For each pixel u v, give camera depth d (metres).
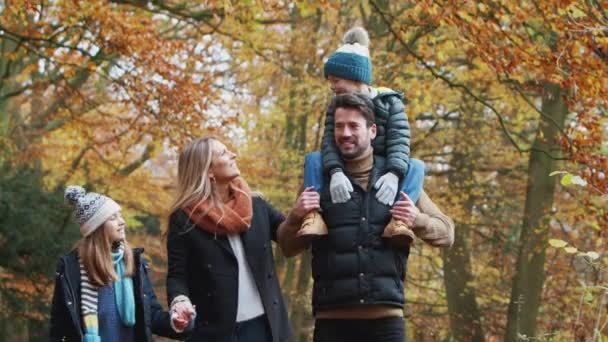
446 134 18.23
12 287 14.70
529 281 15.23
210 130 14.11
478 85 16.17
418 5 10.55
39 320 15.01
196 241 4.99
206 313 5.00
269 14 15.42
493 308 20.36
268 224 5.25
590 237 16.42
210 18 13.98
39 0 10.98
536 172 15.23
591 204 11.49
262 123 19.14
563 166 15.57
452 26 10.77
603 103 10.41
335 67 4.86
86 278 5.20
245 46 14.74
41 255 13.77
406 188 4.67
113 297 5.25
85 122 16.02
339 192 4.58
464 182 18.23
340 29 16.88
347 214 4.59
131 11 15.13
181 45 13.74
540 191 15.19
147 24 13.87
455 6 10.42
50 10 14.02
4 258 13.73
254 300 5.04
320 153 4.80
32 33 13.17
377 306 4.56
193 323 4.89
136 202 20.95
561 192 17.98
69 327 5.20
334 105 4.68
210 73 15.64
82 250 5.20
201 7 15.45
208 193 5.01
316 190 4.70
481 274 20.08
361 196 4.62
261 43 16.33
